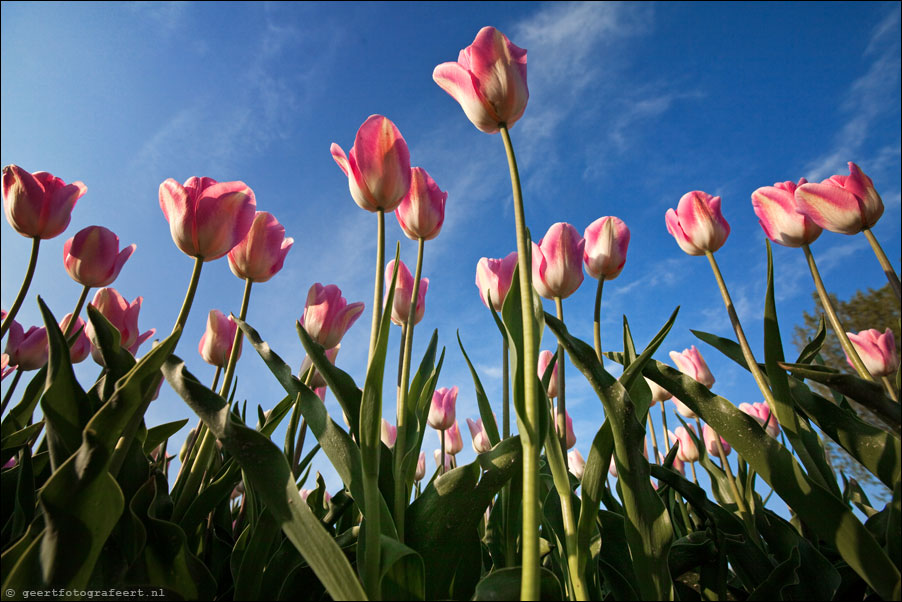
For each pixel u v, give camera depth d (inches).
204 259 15.5
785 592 15.2
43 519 12.0
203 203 15.1
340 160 16.6
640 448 13.6
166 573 12.3
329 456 13.5
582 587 12.8
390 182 15.1
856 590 15.4
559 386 17.5
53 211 18.0
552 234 18.1
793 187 19.3
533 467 11.1
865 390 12.8
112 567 12.4
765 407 28.0
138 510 12.7
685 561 16.8
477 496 13.7
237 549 15.1
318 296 20.3
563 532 16.0
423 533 13.6
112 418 11.3
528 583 10.2
